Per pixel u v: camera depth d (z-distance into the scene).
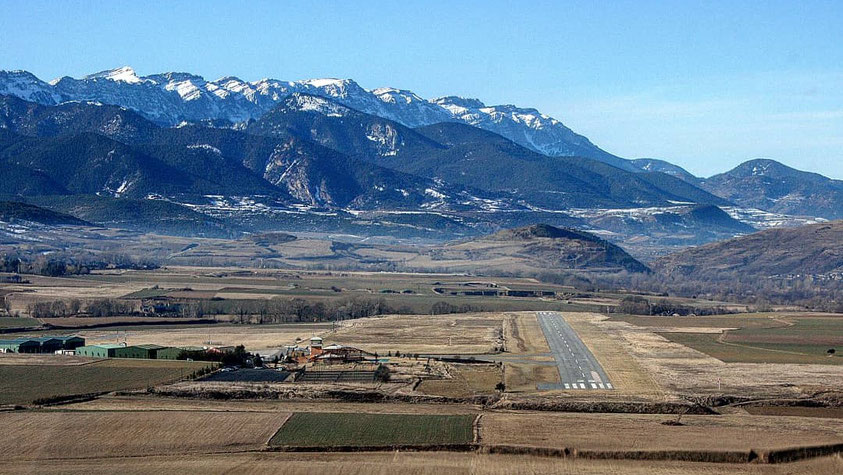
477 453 152.75
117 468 144.38
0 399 191.50
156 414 176.50
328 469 142.88
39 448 155.12
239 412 179.88
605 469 143.88
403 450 154.50
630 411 189.88
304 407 188.38
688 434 164.50
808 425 176.38
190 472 141.88
